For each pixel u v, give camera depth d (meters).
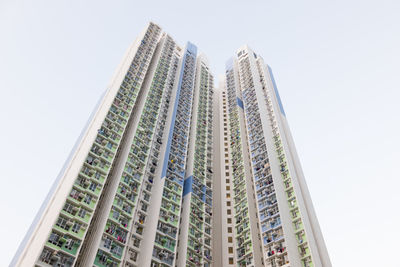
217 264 55.06
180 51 97.19
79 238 39.06
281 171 61.56
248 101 82.31
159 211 50.25
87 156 47.88
